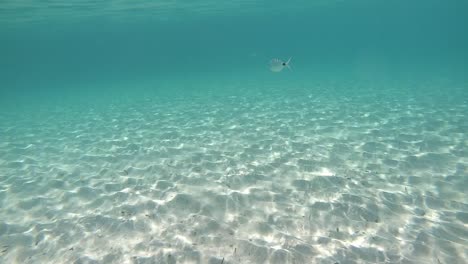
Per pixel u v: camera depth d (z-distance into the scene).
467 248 3.76
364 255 3.72
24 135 11.12
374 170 6.18
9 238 4.36
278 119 11.01
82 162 7.64
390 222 4.37
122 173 6.73
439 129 8.63
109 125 11.98
